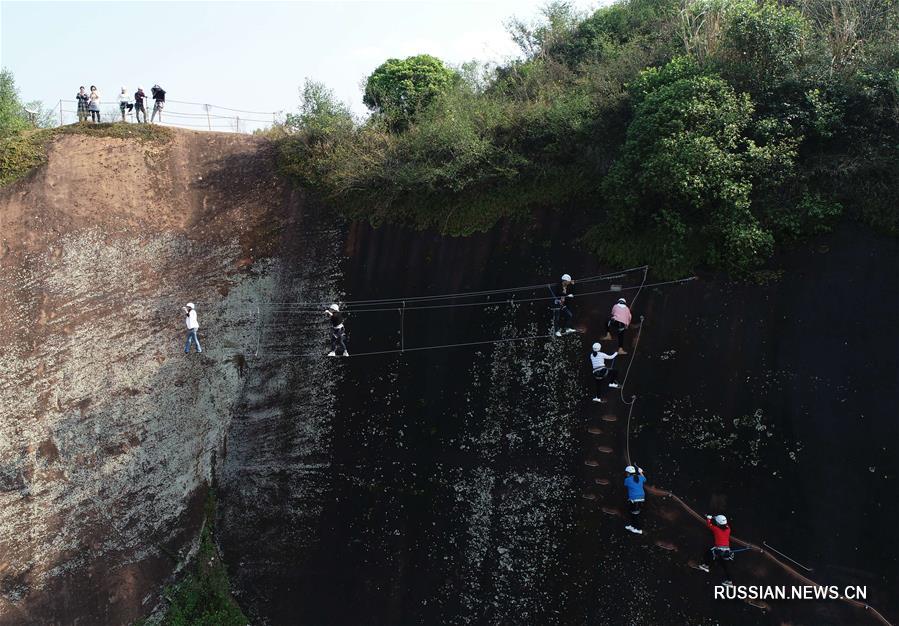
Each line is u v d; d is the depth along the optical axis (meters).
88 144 22.64
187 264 20.86
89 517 17.58
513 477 15.70
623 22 24.72
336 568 16.77
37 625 16.39
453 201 19.11
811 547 12.66
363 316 18.94
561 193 17.94
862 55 15.45
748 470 13.53
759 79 15.82
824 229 14.51
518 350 16.66
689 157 14.47
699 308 15.05
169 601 17.38
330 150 21.95
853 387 13.23
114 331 19.52
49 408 18.38
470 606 15.17
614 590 13.96
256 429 18.91
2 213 20.80
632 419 14.88
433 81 25.48
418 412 17.27
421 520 16.31
